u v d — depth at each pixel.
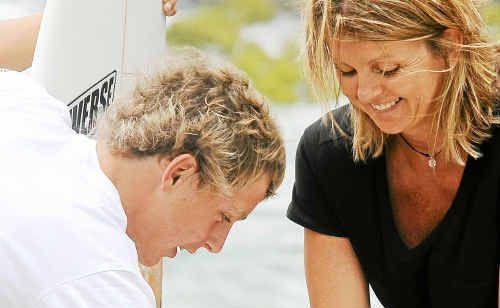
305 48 4.01
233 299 11.68
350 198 4.50
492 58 3.98
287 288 11.93
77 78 4.89
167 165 3.54
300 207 4.68
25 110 3.83
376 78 3.84
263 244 12.84
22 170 3.45
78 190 3.42
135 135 3.56
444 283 4.41
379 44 3.75
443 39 3.81
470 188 4.20
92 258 3.26
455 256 4.32
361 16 3.73
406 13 3.72
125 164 3.57
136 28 4.91
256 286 11.93
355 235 4.57
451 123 4.01
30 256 3.23
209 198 3.60
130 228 3.62
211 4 21.52
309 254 4.75
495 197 4.18
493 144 4.14
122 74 4.90
